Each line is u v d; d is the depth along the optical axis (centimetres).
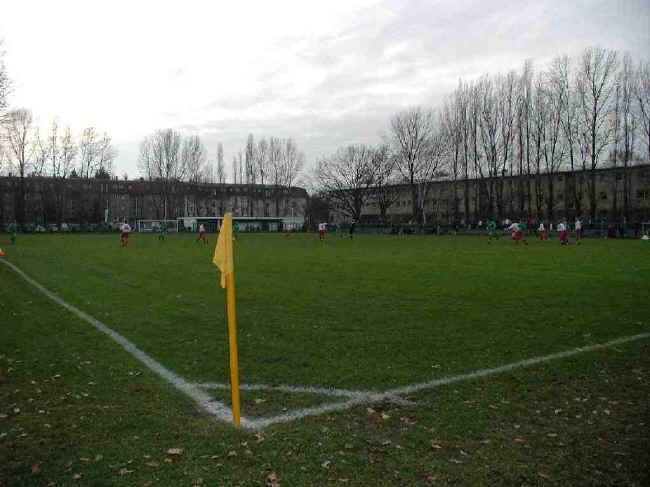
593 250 2700
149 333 753
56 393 495
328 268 1717
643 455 361
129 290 1193
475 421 422
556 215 7381
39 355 633
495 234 4850
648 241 3919
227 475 333
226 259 425
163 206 9581
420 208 7438
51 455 364
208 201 11038
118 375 554
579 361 596
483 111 6331
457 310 916
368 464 347
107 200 10012
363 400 474
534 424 416
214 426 415
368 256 2320
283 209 12200
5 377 544
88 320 847
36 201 8012
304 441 384
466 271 1586
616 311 902
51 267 1772
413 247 3156
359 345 674
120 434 399
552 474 334
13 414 441
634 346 664
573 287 1200
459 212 8762
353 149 7794
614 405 459
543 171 6706
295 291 1160
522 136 6088
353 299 1043
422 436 393
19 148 7075
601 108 5428
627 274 1462
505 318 845
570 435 395
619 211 6481
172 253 2575
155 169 9150
